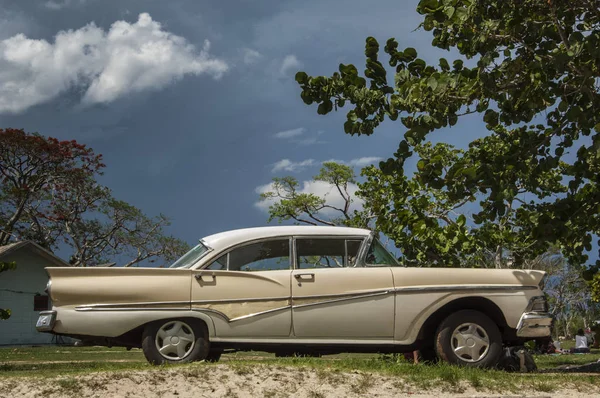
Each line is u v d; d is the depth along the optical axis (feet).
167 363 23.29
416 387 21.02
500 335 25.14
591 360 47.55
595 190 31.48
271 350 25.20
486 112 28.84
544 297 25.98
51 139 155.12
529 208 44.39
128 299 24.29
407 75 29.30
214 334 24.41
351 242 25.95
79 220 162.71
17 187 150.30
